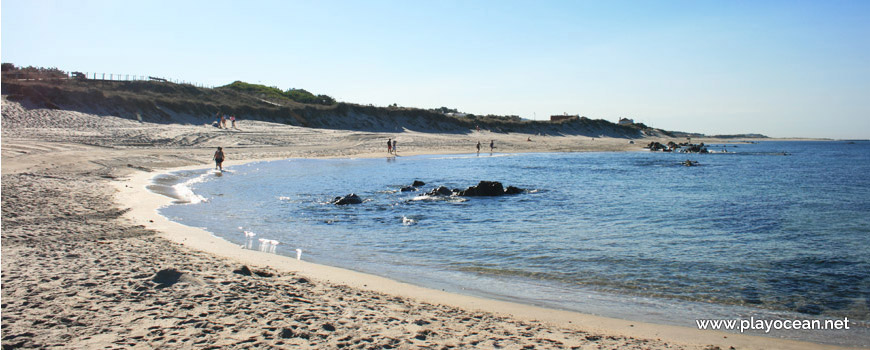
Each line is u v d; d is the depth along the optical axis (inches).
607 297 366.3
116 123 2038.6
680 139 6294.3
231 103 2982.3
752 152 3636.8
